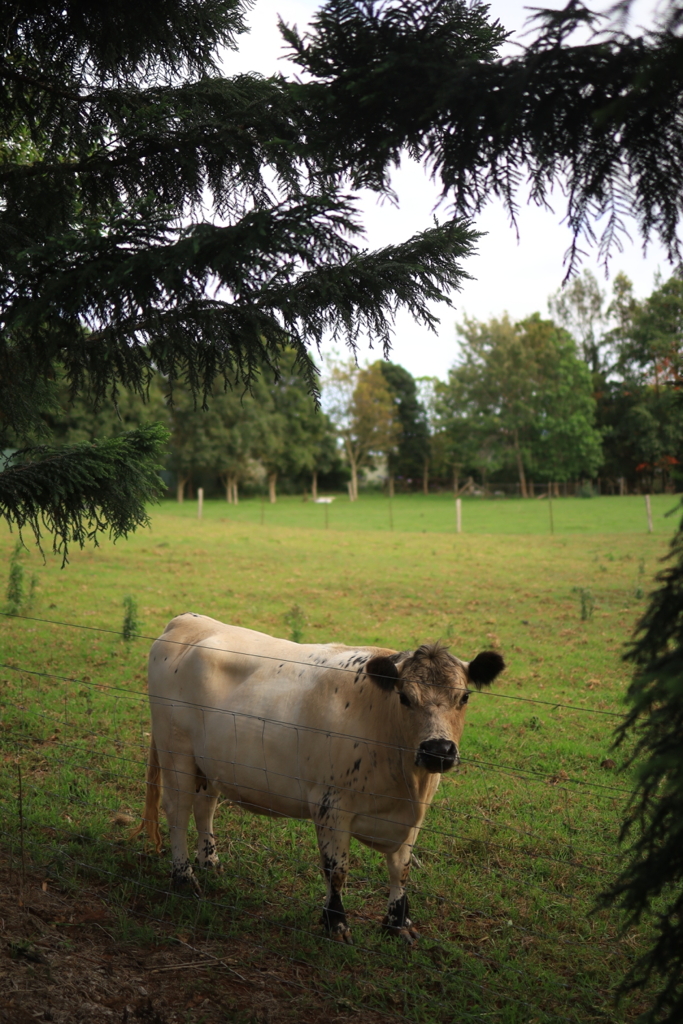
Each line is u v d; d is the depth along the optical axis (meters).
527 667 11.35
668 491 66.75
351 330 4.43
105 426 47.41
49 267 4.20
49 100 5.63
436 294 4.37
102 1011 3.61
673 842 2.54
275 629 13.65
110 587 16.53
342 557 24.03
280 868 5.48
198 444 57.91
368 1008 3.92
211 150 4.89
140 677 10.11
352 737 4.55
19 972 3.76
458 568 21.72
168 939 4.41
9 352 5.34
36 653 10.89
